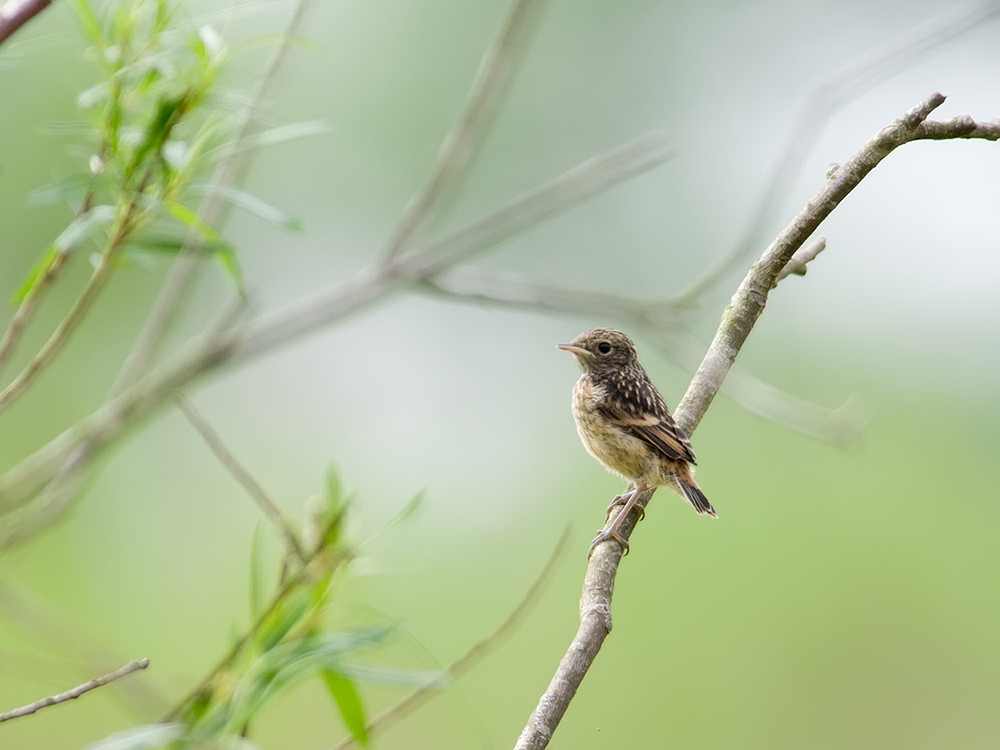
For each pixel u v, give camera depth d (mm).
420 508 13234
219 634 14555
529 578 15680
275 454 16250
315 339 17328
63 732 12984
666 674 14875
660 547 15539
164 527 14953
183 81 5762
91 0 6723
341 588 4852
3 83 12609
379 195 16484
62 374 14406
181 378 7656
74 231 5477
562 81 18094
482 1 16531
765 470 15906
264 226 15953
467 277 8555
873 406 16328
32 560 13961
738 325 6859
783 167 8484
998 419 16250
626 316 8719
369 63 16359
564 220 18062
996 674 15055
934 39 8117
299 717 13125
